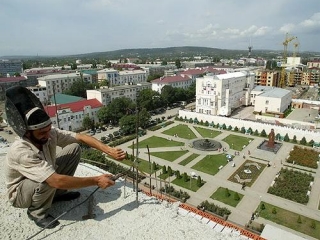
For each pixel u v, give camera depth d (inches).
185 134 2345.0
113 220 232.1
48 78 3814.0
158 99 3267.7
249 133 2363.4
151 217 238.5
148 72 5502.0
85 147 1470.2
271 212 1187.9
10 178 209.9
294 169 1632.6
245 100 3531.0
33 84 4419.3
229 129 2485.2
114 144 2063.2
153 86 3941.9
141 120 2404.0
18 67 6692.9
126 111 2746.1
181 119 2822.3
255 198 1305.4
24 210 248.1
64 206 252.5
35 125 196.2
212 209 1198.9
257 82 4793.3
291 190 1365.7
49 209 237.6
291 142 2128.4
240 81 3341.5
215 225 271.9
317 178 1519.4
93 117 2696.9
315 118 2787.9
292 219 1139.3
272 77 4616.1
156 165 1637.6
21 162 195.2
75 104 2613.2
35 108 200.1
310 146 2026.3
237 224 1107.9
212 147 1996.8
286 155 1859.0
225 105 3031.5
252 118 2915.8
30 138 207.9
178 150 1950.1
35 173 192.4
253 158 1804.9
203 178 1514.5
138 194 284.4
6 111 202.7
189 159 1784.0
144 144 2086.6
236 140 2176.4
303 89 4948.3
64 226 221.9
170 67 6727.4
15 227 220.5
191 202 1274.6
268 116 2847.0
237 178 1513.3
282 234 622.8
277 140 2180.1
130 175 335.3
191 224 234.1
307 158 1756.9
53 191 212.7
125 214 241.8
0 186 302.4
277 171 1608.0
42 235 209.8
